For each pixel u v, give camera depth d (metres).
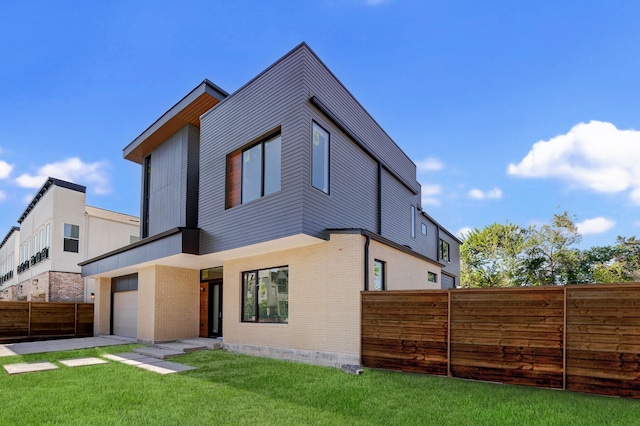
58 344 13.88
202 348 12.07
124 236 25.41
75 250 22.97
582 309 6.43
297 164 9.14
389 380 7.41
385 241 10.55
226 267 12.48
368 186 12.73
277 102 9.84
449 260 25.20
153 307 13.54
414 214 18.36
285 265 10.65
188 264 13.63
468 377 7.38
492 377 7.13
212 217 11.37
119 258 15.04
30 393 6.79
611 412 5.34
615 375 6.06
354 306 9.06
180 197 13.48
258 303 11.41
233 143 10.96
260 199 9.95
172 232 11.66
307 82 9.48
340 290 9.38
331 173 10.40
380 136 14.16
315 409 5.77
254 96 10.51
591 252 32.81
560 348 6.55
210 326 14.43
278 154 9.84
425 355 7.90
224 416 5.50
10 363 9.95
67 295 22.30
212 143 11.77
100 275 17.73
